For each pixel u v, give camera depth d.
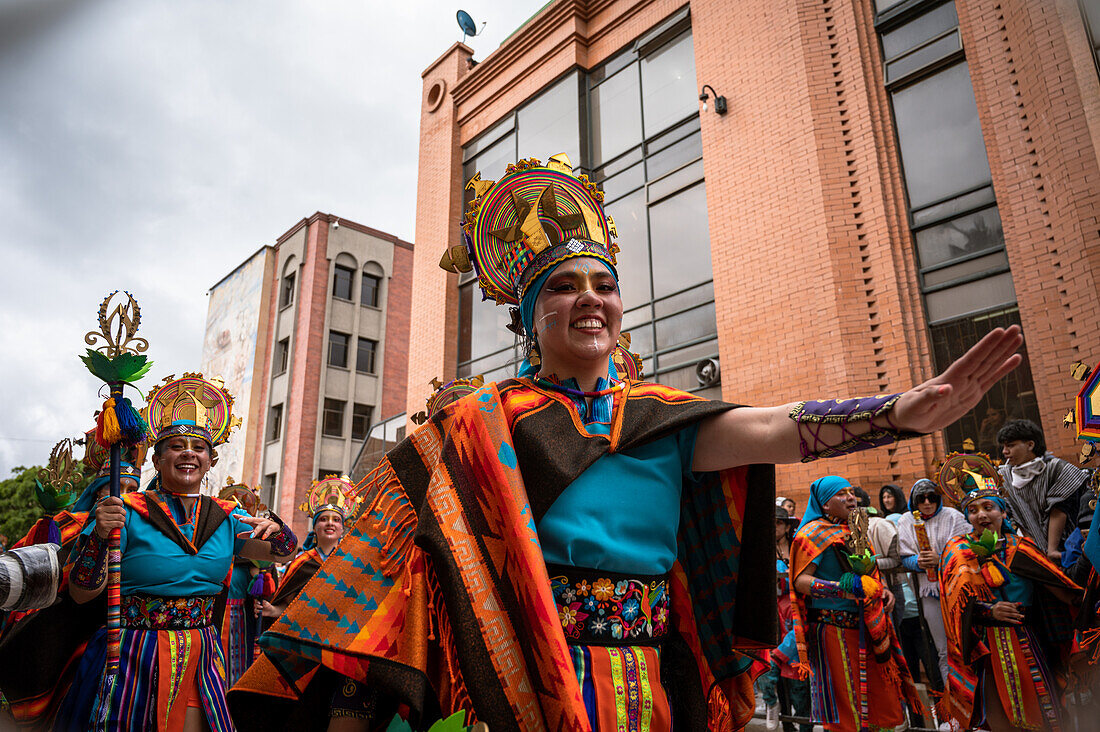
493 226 1.99
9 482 13.72
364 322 25.77
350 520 1.62
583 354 1.67
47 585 2.04
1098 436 2.77
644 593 1.53
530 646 1.34
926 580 5.76
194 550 3.49
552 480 1.49
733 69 10.20
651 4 11.74
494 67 14.12
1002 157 7.63
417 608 1.44
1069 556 4.51
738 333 9.41
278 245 27.06
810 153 9.10
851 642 4.71
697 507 1.77
